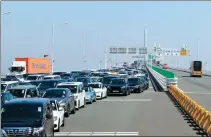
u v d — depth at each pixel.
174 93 39.75
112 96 44.38
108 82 48.44
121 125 22.00
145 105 33.66
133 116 26.03
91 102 35.66
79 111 29.28
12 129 14.75
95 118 25.14
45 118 15.64
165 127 21.11
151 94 47.19
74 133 19.44
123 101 37.84
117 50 124.94
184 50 136.62
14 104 15.87
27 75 60.56
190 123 22.61
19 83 34.84
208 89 56.50
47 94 26.39
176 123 22.61
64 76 62.28
